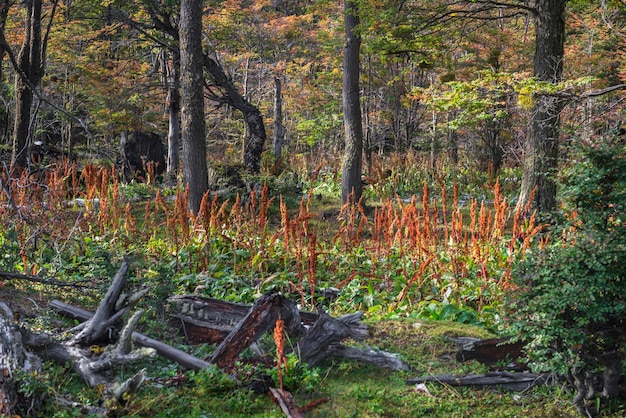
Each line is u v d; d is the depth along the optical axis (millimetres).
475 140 24188
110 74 22453
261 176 20188
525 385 6516
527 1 14602
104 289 7797
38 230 8984
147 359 6438
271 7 35000
